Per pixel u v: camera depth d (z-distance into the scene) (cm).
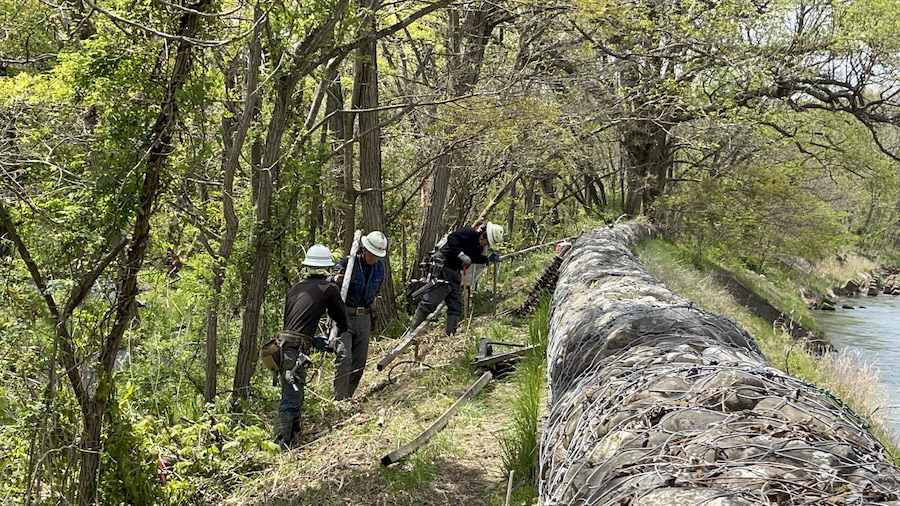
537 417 542
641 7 1316
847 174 2272
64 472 502
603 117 1423
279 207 808
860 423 273
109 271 513
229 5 796
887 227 4675
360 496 511
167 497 530
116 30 543
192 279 755
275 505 528
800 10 1631
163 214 725
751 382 288
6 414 487
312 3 714
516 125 1138
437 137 1202
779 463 234
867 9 1622
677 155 2622
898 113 1844
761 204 2084
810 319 2102
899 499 215
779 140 1953
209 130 746
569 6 1144
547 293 1091
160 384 791
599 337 421
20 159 564
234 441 580
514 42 1459
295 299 674
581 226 2141
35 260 482
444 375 762
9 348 471
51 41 825
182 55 525
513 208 2044
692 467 241
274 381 793
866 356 1661
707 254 2111
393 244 1622
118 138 507
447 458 546
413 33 1262
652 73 1512
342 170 1244
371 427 645
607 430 300
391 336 1162
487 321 1077
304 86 988
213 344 775
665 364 334
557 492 303
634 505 233
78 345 503
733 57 1461
